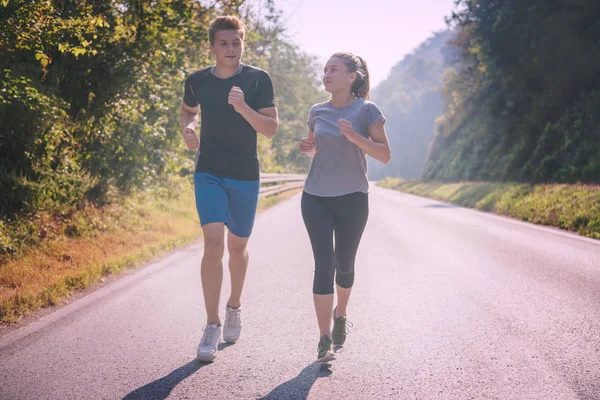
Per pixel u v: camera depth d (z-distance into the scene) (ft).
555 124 93.91
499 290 18.83
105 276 20.62
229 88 12.42
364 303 17.04
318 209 12.30
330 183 12.24
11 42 22.85
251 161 12.85
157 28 34.47
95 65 32.83
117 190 33.30
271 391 10.25
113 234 27.25
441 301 17.28
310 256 25.77
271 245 29.40
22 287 17.15
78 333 13.67
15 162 26.61
